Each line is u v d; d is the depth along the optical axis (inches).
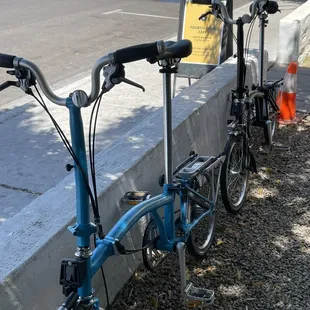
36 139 131.3
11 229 63.3
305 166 120.0
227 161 93.4
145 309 74.2
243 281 80.8
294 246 89.7
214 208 85.8
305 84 180.5
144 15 325.1
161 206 71.1
